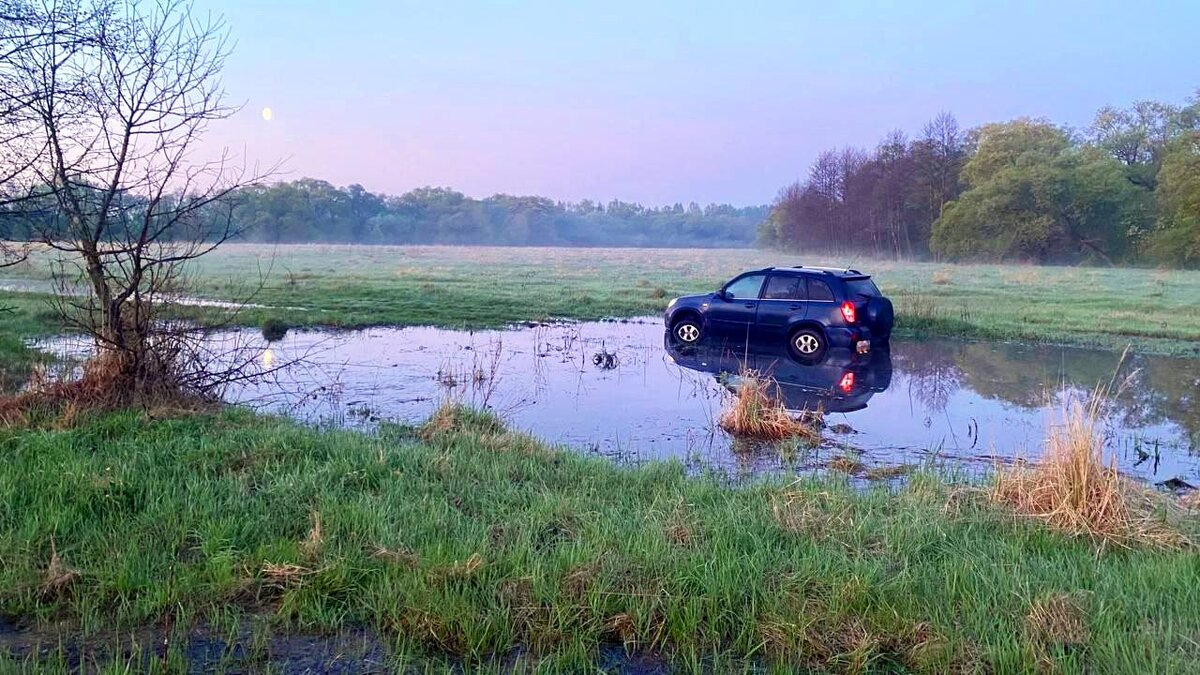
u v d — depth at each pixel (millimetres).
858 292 14578
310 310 20344
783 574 4418
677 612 4027
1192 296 26156
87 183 7887
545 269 47469
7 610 4000
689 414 9750
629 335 17391
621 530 5000
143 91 8008
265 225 100875
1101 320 19328
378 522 4980
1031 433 8984
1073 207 61250
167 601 4090
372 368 12516
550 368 12969
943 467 7258
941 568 4582
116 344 7992
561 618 3967
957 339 16969
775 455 7848
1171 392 11492
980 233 63500
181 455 6309
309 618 4035
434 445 7305
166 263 9008
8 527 4805
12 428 6953
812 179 92500
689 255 89000
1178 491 6898
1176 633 3814
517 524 5109
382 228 137375
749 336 15148
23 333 14180
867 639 3803
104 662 3609
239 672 3582
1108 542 5164
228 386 10477
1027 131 68812
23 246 8664
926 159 77438
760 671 3693
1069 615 3928
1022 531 5340
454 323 18641
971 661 3656
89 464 5785
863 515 5492
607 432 8797
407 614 3996
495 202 163375
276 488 5598
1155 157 68125
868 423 9492
